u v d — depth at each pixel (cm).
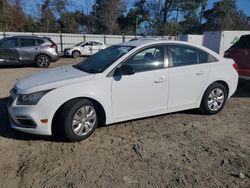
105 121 515
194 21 6206
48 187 363
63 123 473
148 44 552
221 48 2230
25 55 1535
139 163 420
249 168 412
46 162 422
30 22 4500
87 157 437
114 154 447
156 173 395
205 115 634
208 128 560
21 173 394
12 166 412
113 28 5384
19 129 482
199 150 465
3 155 442
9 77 1173
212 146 480
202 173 397
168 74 559
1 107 680
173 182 374
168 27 5297
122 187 363
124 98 521
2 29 4056
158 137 512
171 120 599
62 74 527
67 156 440
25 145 475
